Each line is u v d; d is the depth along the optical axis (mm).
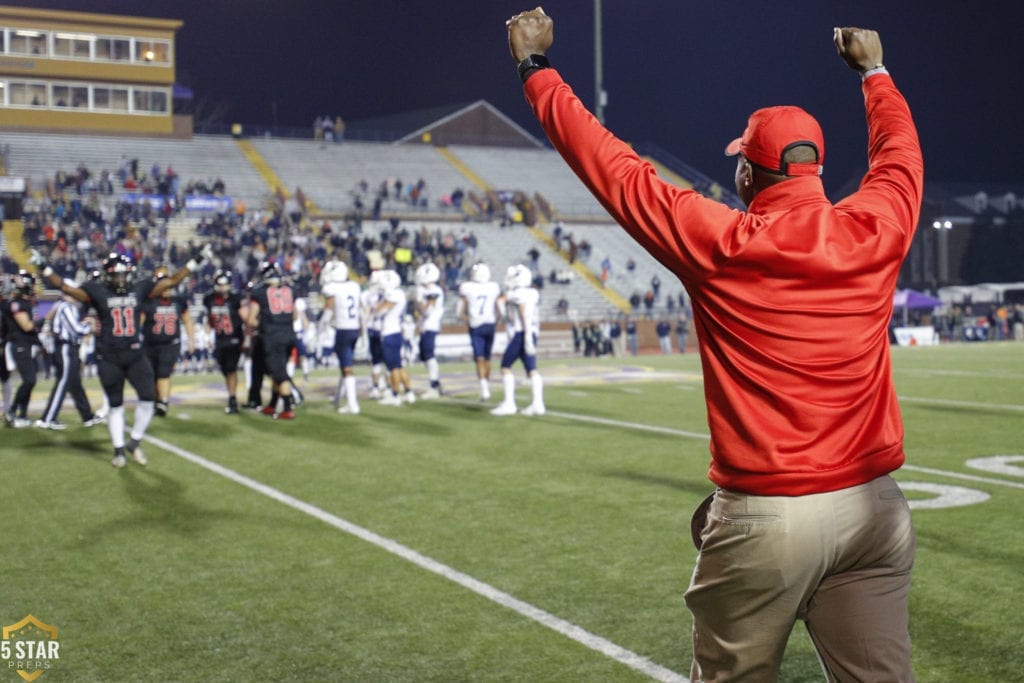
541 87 2527
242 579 5609
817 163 2520
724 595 2461
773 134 2498
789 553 2363
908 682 2469
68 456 10156
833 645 2508
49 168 39188
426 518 7047
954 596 4992
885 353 2484
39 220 33250
